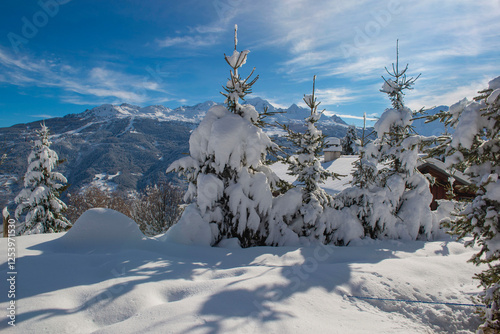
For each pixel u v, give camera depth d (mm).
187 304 3113
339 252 5730
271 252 5543
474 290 4301
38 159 13906
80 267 4137
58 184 14195
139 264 4410
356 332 2969
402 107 7598
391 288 4086
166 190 18766
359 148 7633
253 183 6660
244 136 6645
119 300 3225
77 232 5254
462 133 3684
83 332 2734
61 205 14133
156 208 18266
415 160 7246
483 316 3486
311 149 7551
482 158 3764
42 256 4328
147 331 2596
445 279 4543
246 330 2719
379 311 3625
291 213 7145
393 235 7254
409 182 7656
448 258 5410
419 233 7551
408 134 7535
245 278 3965
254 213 6504
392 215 7285
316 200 7145
